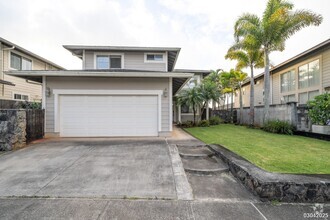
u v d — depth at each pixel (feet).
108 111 31.40
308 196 11.43
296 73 49.49
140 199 11.45
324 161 16.90
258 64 49.03
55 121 30.55
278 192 11.49
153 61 43.32
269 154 19.33
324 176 12.57
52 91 30.71
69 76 30.53
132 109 31.60
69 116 31.04
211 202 11.32
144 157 19.24
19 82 46.14
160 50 42.75
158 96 31.71
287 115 36.27
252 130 41.16
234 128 45.62
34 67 51.29
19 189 12.51
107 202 11.09
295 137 30.86
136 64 43.09
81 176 14.60
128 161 18.01
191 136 32.04
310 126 30.63
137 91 31.42
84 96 31.19
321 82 40.86
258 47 42.22
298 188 11.46
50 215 9.77
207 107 56.08
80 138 29.86
